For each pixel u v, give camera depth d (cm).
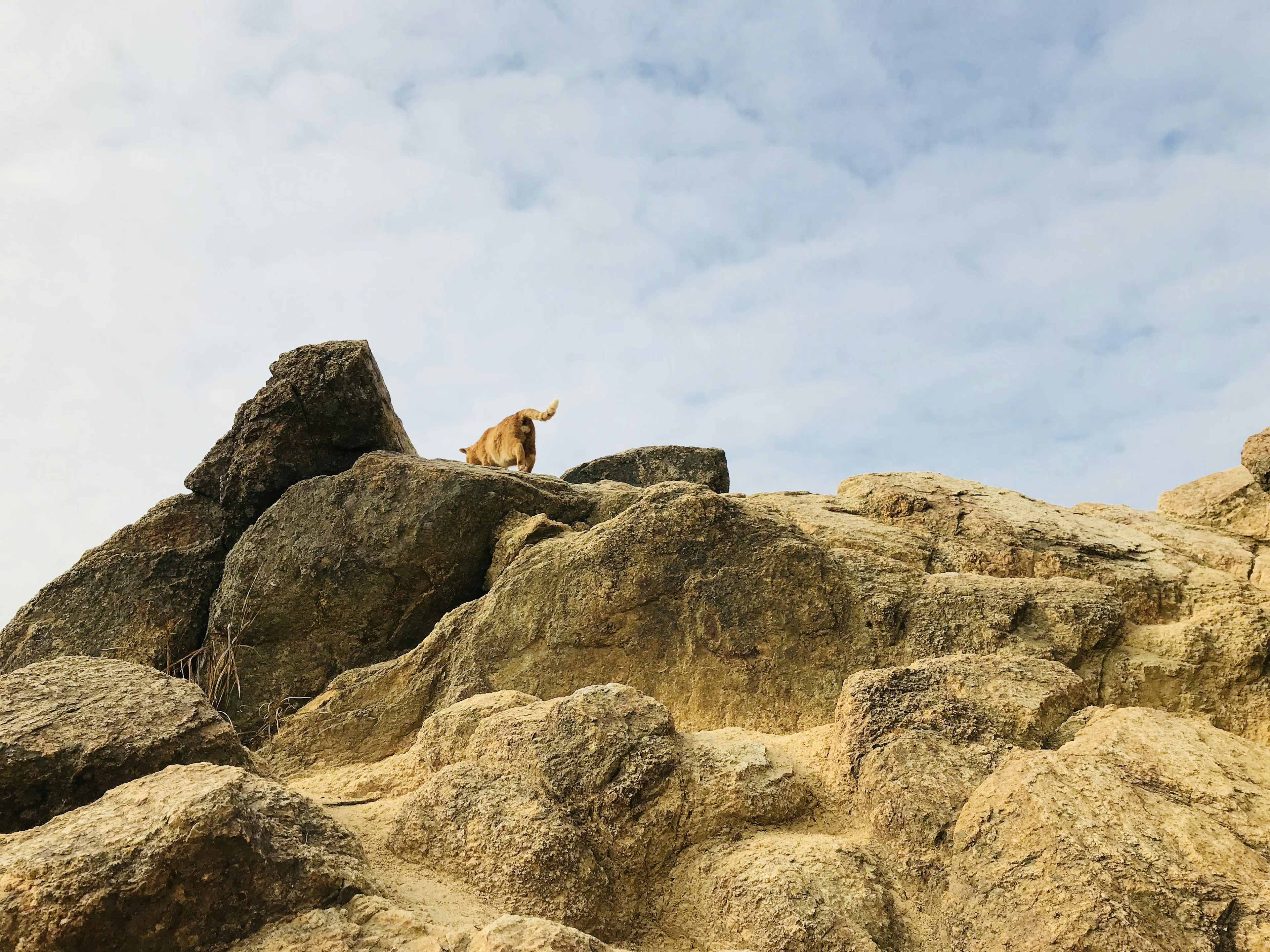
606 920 444
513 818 459
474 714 579
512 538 797
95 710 495
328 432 888
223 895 369
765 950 408
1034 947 395
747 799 492
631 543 712
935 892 449
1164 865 402
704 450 1191
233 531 865
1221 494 882
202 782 415
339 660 785
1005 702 525
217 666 778
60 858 355
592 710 516
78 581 826
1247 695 586
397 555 792
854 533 783
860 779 505
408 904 416
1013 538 775
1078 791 440
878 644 661
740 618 678
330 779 623
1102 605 637
